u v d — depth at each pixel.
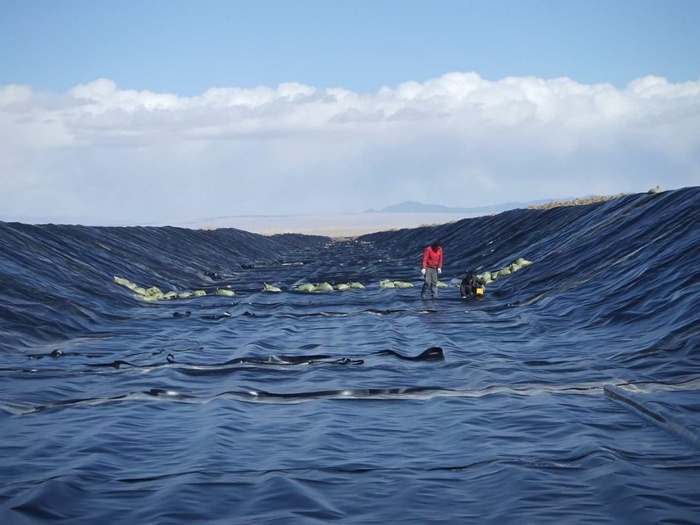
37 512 7.30
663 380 13.37
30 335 20.22
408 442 10.03
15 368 15.80
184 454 9.53
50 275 28.53
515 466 8.58
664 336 16.80
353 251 85.88
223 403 12.28
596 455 8.80
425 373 15.29
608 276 24.86
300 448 9.77
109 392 13.63
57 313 22.48
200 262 51.28
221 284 41.88
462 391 13.02
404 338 20.52
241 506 7.55
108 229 47.88
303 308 28.02
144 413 11.73
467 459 9.13
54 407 12.14
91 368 16.02
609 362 15.35
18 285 24.06
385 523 7.10
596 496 7.65
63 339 20.70
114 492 7.96
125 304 28.55
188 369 15.50
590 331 19.55
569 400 12.12
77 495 7.83
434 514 7.33
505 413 11.40
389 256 69.56
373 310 25.84
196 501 7.63
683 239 24.70
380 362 16.39
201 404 12.40
